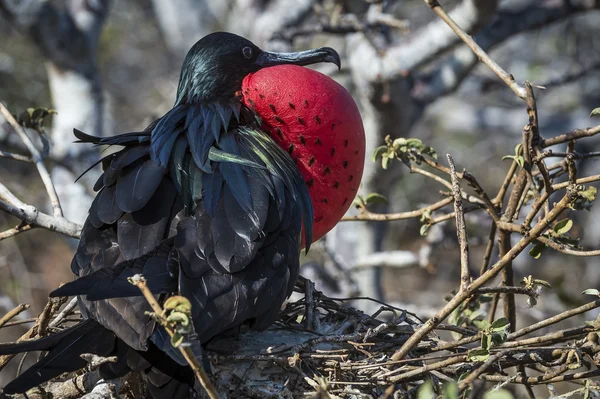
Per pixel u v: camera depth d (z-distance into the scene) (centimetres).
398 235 1953
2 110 942
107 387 716
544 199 761
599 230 1672
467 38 848
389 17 1298
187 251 690
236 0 1845
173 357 618
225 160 761
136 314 650
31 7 1627
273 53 915
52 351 648
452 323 884
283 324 802
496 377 728
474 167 2030
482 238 1329
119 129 2277
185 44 2259
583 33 1964
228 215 716
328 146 801
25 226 870
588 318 1304
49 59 1645
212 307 670
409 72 1322
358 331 796
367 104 1369
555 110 1969
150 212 723
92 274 634
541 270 1638
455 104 2059
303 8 1580
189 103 870
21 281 1720
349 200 831
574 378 700
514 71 2002
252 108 817
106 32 2223
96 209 737
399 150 886
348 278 1325
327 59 922
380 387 714
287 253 725
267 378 729
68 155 1596
